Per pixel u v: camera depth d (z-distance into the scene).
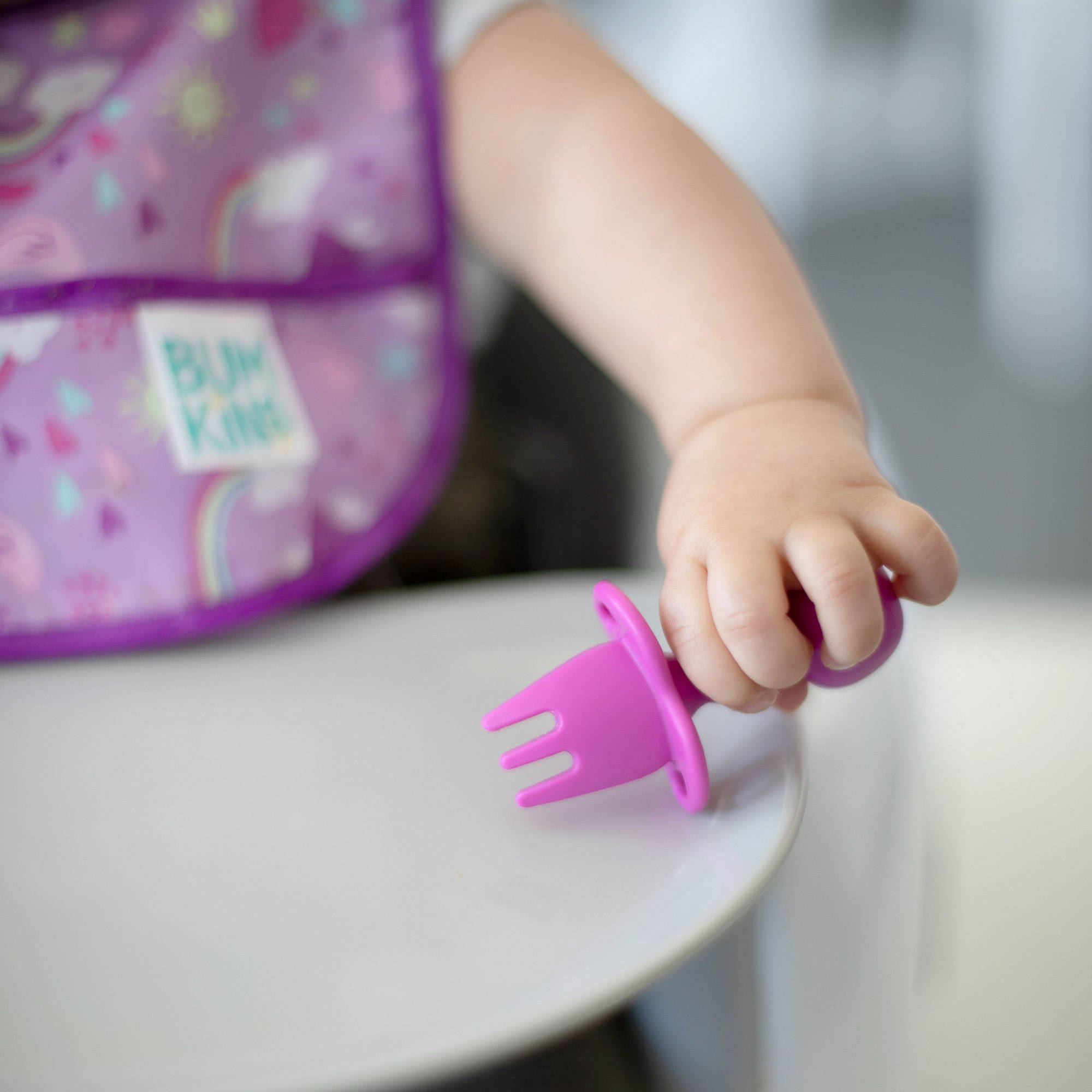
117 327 0.63
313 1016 0.44
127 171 0.64
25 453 0.62
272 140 0.67
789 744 0.51
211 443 0.63
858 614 0.50
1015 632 1.50
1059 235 1.62
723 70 1.68
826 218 1.72
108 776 0.52
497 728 0.50
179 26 0.66
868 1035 0.51
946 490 1.77
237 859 0.48
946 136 1.66
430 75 0.68
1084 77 1.55
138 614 0.62
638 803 0.50
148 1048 0.44
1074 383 1.68
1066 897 0.85
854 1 1.63
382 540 0.66
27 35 0.67
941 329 1.73
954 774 0.78
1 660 0.62
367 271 0.68
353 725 0.54
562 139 0.65
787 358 0.58
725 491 0.53
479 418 0.84
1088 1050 0.71
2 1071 0.43
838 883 0.51
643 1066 0.48
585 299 0.64
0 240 0.63
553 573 0.80
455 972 0.45
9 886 0.48
